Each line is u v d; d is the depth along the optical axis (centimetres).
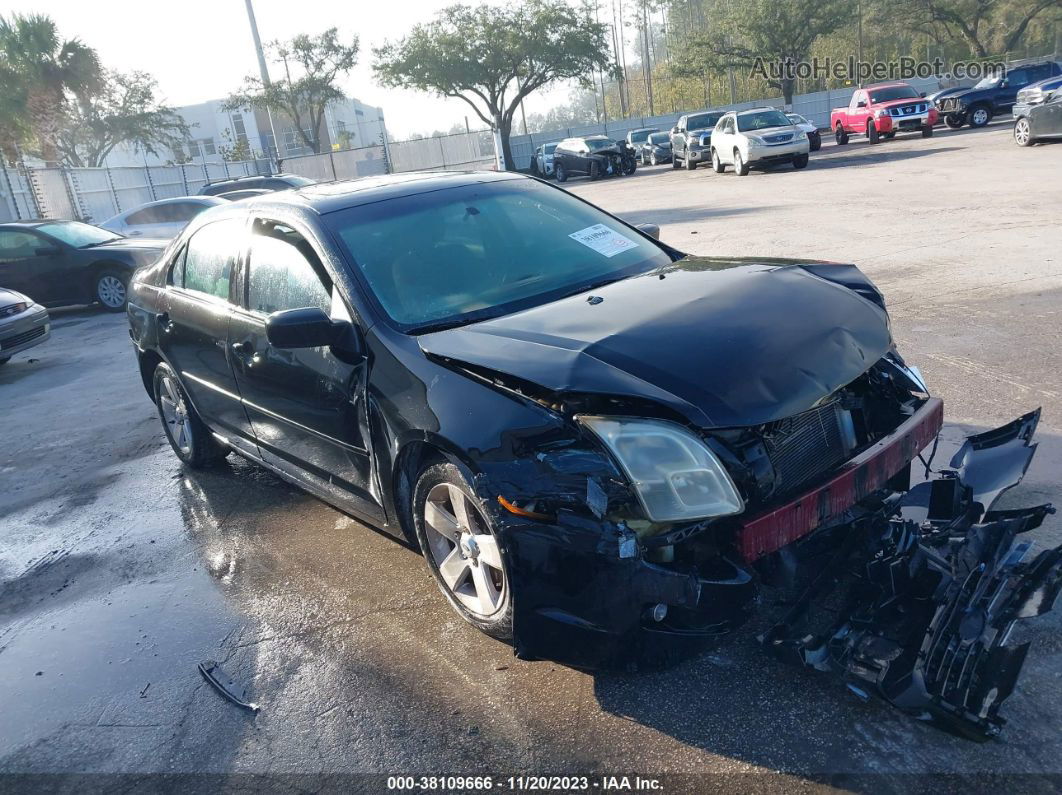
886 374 312
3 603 403
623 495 242
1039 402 454
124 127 4200
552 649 261
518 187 423
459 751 259
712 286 315
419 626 330
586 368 257
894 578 248
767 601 299
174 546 437
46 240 1271
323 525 435
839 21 4259
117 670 331
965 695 221
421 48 4300
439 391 284
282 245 385
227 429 465
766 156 2094
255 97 4444
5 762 286
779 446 258
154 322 500
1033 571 248
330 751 268
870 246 930
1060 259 762
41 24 3369
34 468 596
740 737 247
